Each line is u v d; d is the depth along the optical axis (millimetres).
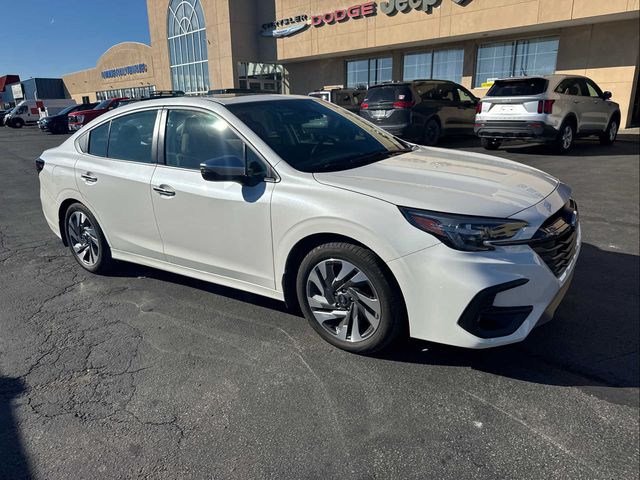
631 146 12297
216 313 3748
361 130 4055
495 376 2855
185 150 3668
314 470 2225
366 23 21078
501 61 18359
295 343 3268
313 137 3639
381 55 22438
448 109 13320
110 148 4238
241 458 2311
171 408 2674
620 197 6918
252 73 27609
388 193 2803
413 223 2666
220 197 3365
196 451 2363
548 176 3473
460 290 2566
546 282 2674
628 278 4176
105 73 44344
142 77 39500
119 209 4086
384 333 2893
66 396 2805
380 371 2932
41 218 7082
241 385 2846
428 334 2727
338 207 2861
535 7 15719
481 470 2189
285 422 2533
